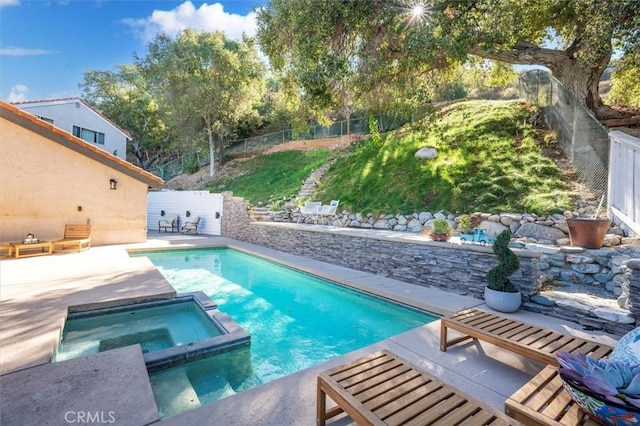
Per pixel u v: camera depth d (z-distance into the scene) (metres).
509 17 7.29
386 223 9.77
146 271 7.21
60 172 10.43
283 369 3.85
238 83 21.91
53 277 6.59
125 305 5.25
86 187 10.95
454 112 13.45
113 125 22.92
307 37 8.08
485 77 12.91
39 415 2.38
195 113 22.17
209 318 4.95
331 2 7.68
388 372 2.49
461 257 5.68
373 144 14.52
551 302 4.50
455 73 10.70
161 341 4.46
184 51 21.55
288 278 8.13
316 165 17.36
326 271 7.61
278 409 2.58
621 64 9.09
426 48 7.22
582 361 2.12
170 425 2.35
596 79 9.40
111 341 4.41
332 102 9.16
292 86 10.28
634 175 5.69
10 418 2.34
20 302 4.94
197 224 16.05
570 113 8.53
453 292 5.78
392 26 7.79
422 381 2.36
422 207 9.34
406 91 8.62
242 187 19.02
